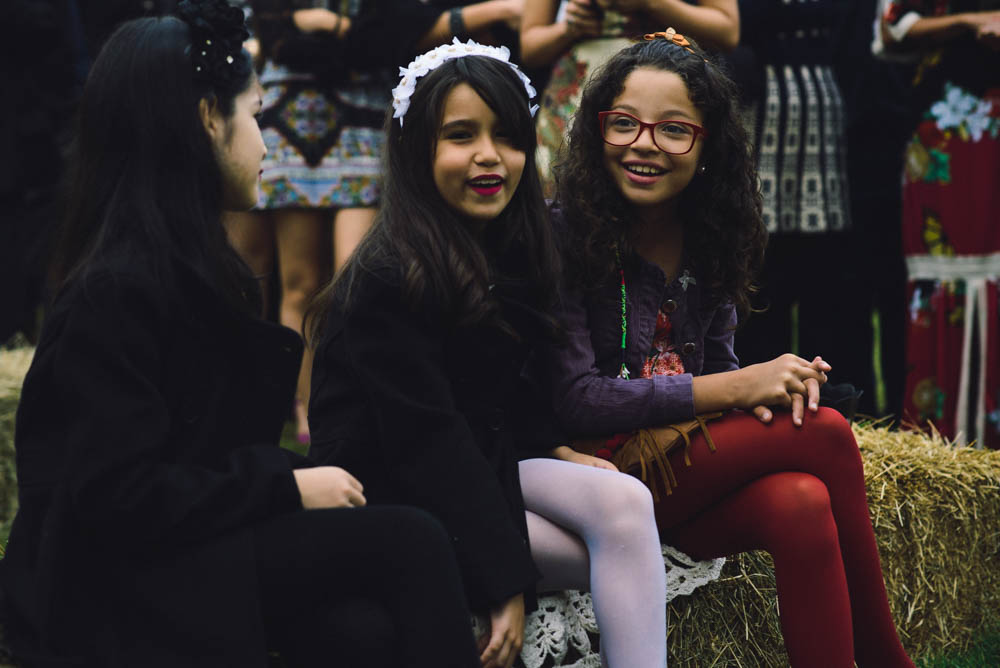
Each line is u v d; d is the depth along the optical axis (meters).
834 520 2.03
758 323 3.82
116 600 1.59
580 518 1.93
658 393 2.11
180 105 1.70
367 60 3.70
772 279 3.81
